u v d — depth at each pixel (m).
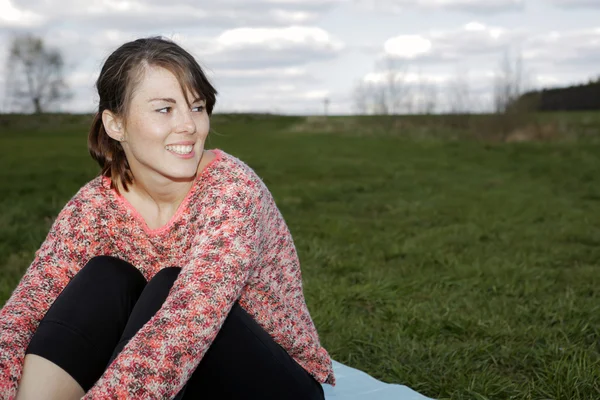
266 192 1.76
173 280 1.62
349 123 34.78
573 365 2.95
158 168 1.70
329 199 10.42
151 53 1.69
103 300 1.63
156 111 1.69
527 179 12.88
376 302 4.38
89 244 1.80
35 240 6.41
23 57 45.34
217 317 1.52
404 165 15.81
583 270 5.32
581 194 10.71
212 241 1.60
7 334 1.64
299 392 1.82
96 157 1.82
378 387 2.69
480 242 6.66
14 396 1.57
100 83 1.75
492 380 2.90
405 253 6.09
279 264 1.86
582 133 22.92
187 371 1.46
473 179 12.92
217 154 1.79
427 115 31.78
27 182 11.77
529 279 4.96
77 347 1.55
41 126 35.16
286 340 1.88
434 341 3.55
